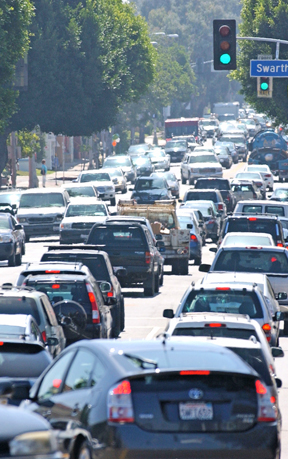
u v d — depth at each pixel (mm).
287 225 96812
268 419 23719
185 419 23266
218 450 23203
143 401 23219
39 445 18047
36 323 41156
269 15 184375
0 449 17844
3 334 38375
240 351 29531
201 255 107250
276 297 53438
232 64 79375
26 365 33875
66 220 114188
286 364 49719
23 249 112312
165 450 23000
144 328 61844
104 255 59500
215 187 153625
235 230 78938
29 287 45625
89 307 48375
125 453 22891
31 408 26609
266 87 95062
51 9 194250
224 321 33875
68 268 50031
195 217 109875
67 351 27000
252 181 167000
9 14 146875
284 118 190125
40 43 190625
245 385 23797
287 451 32469
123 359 24172
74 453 23797
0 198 144500
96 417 23328
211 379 23609
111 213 140000
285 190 139875
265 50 185250
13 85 173750
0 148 189625
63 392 25688
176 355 24656
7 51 145250
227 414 23484
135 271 76000
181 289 83688
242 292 41438
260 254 58844
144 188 151250
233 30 79125
